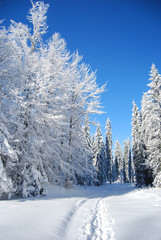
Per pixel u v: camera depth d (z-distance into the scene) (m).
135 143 31.25
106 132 54.81
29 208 6.22
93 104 18.58
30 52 14.64
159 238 3.34
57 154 15.09
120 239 3.42
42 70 13.73
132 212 6.07
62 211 6.13
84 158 19.56
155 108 21.44
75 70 19.23
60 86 15.16
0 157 9.16
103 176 43.72
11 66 11.55
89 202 10.12
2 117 10.26
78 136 18.62
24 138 11.88
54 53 15.60
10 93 11.38
